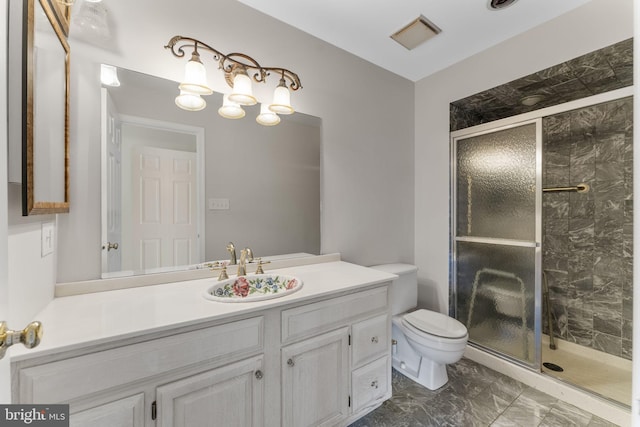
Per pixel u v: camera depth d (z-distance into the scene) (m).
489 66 1.99
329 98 1.94
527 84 1.92
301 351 1.20
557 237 2.29
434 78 2.34
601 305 2.07
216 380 0.99
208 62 1.48
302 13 1.66
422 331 1.70
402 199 2.39
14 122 0.73
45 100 0.89
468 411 1.57
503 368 1.92
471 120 2.40
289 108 1.54
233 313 1.00
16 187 0.78
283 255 1.78
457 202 2.25
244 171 1.65
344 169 2.03
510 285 1.94
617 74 1.78
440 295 2.32
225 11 1.52
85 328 0.84
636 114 0.45
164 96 1.39
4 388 0.52
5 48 0.51
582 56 1.58
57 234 1.13
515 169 1.90
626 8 1.44
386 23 1.74
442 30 1.81
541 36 1.74
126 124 1.30
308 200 1.87
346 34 1.84
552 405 1.61
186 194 1.47
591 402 1.55
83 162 1.19
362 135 2.12
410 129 2.45
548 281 2.33
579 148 2.17
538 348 1.79
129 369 0.84
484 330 2.09
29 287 0.87
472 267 2.16
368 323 1.45
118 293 1.21
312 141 1.88
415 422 1.48
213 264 1.54
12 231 0.75
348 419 1.37
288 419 1.17
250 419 1.07
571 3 1.57
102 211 1.24
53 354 0.74
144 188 1.36
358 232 2.11
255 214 1.68
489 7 1.60
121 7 1.26
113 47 1.25
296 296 1.18
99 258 1.24
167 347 0.89
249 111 1.65
